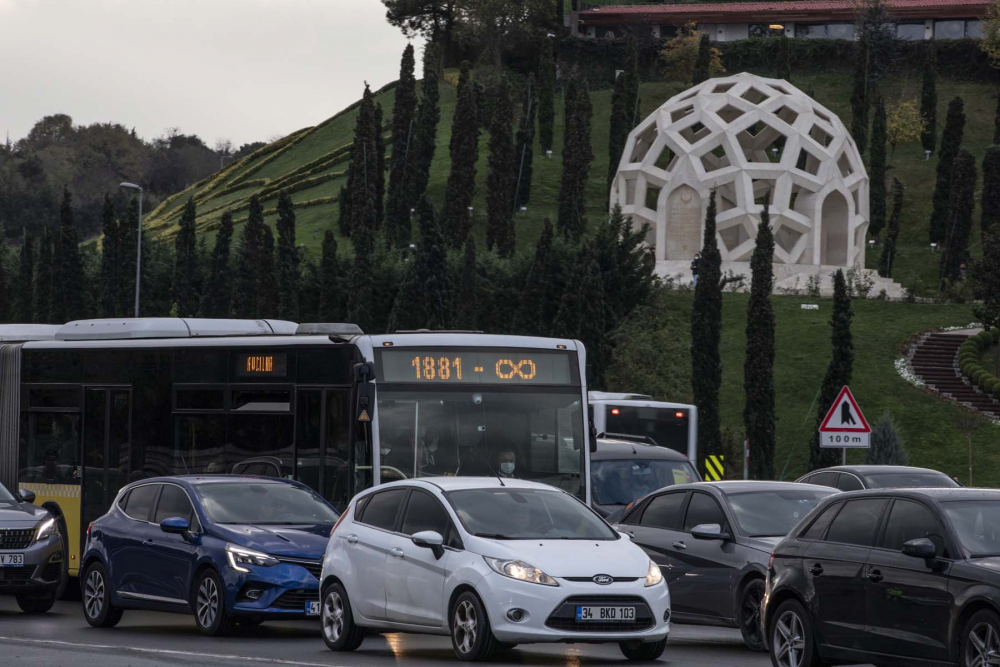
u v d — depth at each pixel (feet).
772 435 561.02
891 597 128.16
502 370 211.82
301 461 218.38
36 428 271.69
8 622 219.00
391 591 163.53
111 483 254.27
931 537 127.75
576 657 168.25
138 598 200.44
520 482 170.09
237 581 184.44
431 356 209.15
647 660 161.68
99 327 266.77
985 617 116.78
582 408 214.69
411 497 167.84
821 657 137.69
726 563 183.01
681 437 364.17
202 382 237.66
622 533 165.37
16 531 225.97
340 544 174.40
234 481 203.00
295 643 184.34
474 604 150.82
